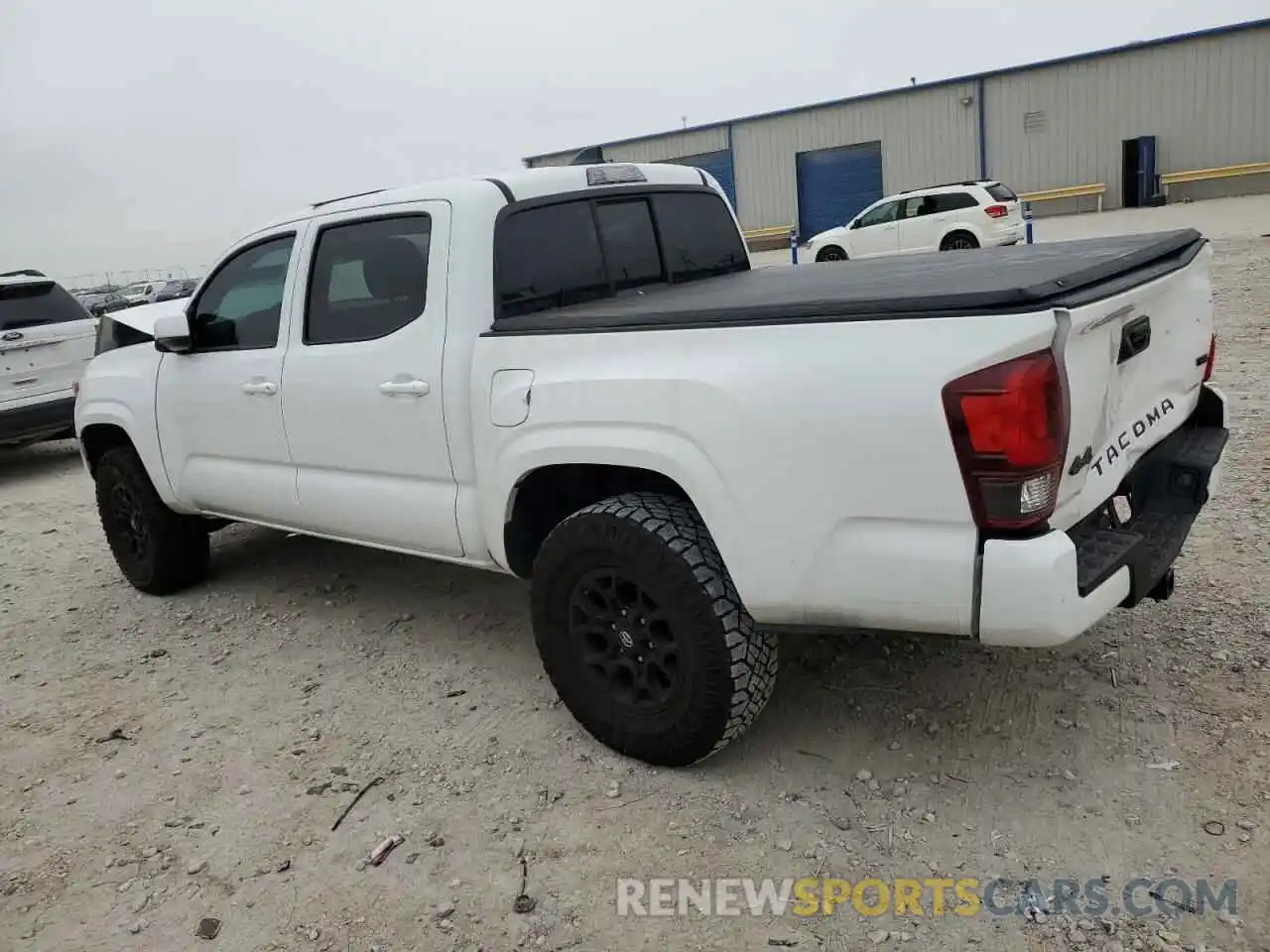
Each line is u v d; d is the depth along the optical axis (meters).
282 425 4.11
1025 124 29.80
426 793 3.15
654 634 2.98
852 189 32.91
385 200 3.66
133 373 4.90
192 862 2.91
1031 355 2.25
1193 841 2.56
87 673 4.34
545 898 2.62
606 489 3.35
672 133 35.59
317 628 4.59
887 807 2.85
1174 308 3.02
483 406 3.29
